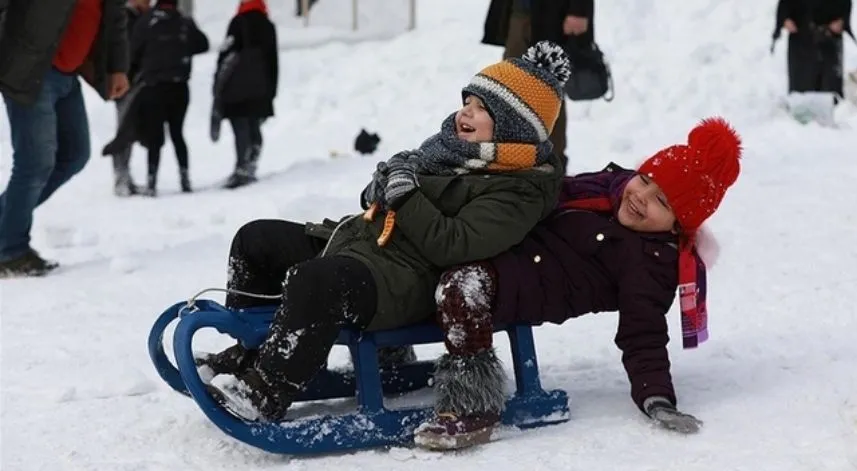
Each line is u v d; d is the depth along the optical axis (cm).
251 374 541
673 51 2212
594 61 1303
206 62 2550
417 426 566
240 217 1389
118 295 991
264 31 1761
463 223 562
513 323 591
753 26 2280
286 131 2238
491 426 557
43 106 1072
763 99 2031
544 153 591
